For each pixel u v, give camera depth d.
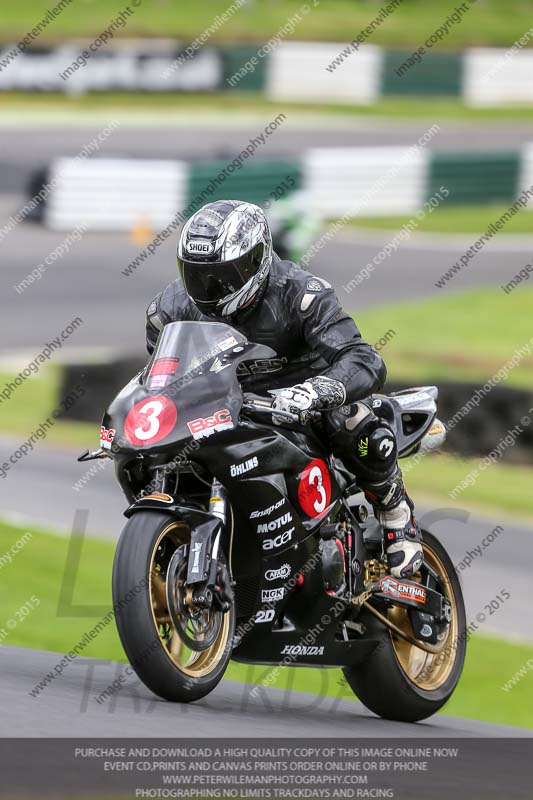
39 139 94.44
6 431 48.47
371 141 104.06
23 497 37.94
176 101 112.69
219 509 14.56
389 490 16.95
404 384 47.56
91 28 120.19
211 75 116.44
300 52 120.38
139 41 118.44
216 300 15.25
